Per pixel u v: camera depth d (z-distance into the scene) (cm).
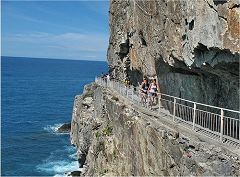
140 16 2608
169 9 1902
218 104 1797
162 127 1745
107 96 3228
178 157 1517
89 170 3117
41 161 5134
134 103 2592
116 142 2517
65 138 6575
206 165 1335
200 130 1667
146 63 2769
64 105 10938
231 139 1473
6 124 7844
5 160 5172
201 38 1536
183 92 2173
